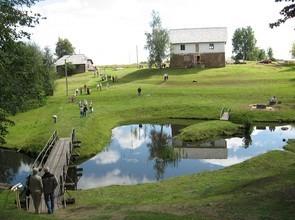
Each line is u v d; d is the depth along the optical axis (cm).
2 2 2956
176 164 4244
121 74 11262
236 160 4312
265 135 5512
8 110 3228
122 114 7038
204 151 4784
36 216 1984
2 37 3005
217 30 11481
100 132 5750
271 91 7881
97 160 4584
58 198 2716
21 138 5566
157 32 11456
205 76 9800
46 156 4397
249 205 2036
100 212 2234
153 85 9038
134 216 1930
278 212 1875
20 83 3294
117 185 3272
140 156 4684
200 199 2441
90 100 7875
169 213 2045
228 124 5850
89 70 13938
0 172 4234
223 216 1894
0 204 2550
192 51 11319
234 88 8275
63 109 7062
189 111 7038
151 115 7056
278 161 3603
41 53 8369
